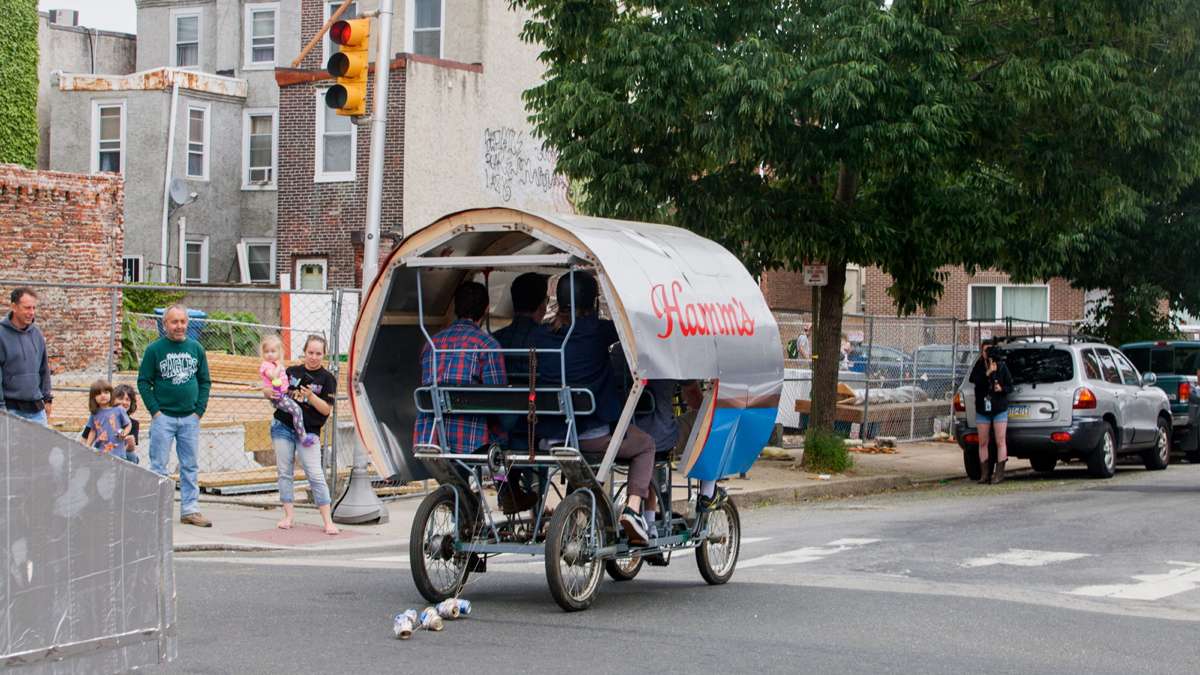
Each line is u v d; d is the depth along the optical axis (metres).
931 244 19.47
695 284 10.01
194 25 40.91
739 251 19.61
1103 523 14.91
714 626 8.86
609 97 18.36
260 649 7.95
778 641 8.37
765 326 10.78
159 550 5.73
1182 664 7.90
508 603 9.76
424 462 9.69
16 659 5.07
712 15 18.56
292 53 37.97
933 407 28.08
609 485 10.52
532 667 7.55
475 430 9.67
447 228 9.63
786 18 18.84
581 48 19.70
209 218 37.31
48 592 5.20
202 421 17.98
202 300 33.59
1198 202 26.64
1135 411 21.83
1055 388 20.59
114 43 45.34
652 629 8.73
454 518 9.61
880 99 17.62
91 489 5.39
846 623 9.00
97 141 37.00
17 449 5.06
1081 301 43.47
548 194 35.81
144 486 5.65
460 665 7.58
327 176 33.66
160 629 5.73
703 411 9.98
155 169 36.53
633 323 9.11
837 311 20.83
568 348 9.45
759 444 10.82
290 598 9.79
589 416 9.53
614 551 9.59
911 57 18.03
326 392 13.79
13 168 25.67
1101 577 11.20
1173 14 18.53
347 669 7.44
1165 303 42.25
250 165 38.06
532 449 9.34
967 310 44.62
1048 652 8.14
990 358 20.52
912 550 12.85
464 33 33.84
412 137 32.28
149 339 28.28
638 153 19.25
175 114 36.38
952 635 8.62
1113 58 18.11
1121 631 8.83
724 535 10.83
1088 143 19.06
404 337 10.58
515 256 9.45
